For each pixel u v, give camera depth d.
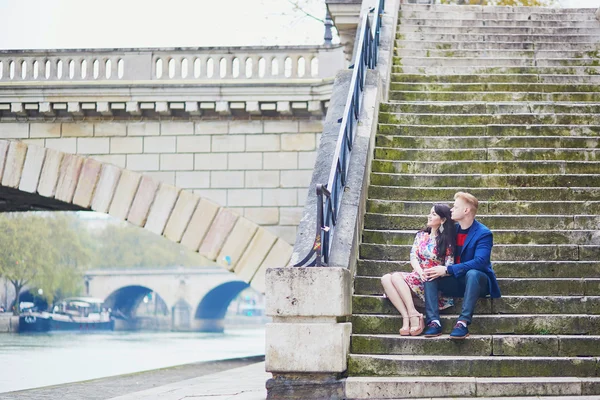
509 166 10.42
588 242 8.93
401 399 7.01
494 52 15.05
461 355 7.55
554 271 8.45
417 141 11.09
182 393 9.16
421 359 7.37
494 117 11.72
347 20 19.88
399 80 13.65
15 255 65.00
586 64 14.40
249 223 21.45
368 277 8.36
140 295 98.75
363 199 9.31
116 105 21.72
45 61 22.44
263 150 21.66
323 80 20.88
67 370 24.67
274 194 21.50
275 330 7.27
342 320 7.62
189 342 53.84
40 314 73.00
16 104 21.95
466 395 7.01
